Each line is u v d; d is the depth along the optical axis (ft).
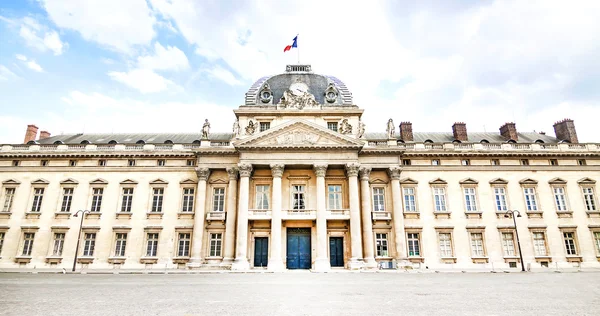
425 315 36.81
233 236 140.87
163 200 151.12
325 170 142.51
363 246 140.26
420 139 173.68
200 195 146.30
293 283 76.23
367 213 141.49
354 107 155.33
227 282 79.00
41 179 153.89
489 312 38.50
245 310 40.22
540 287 65.10
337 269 132.87
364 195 144.05
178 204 150.61
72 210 150.20
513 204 150.92
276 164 141.69
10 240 147.33
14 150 156.66
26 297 50.80
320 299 49.44
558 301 46.78
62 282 77.56
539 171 155.12
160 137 177.47
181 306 43.04
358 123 155.02
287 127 145.89
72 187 153.48
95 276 99.86
